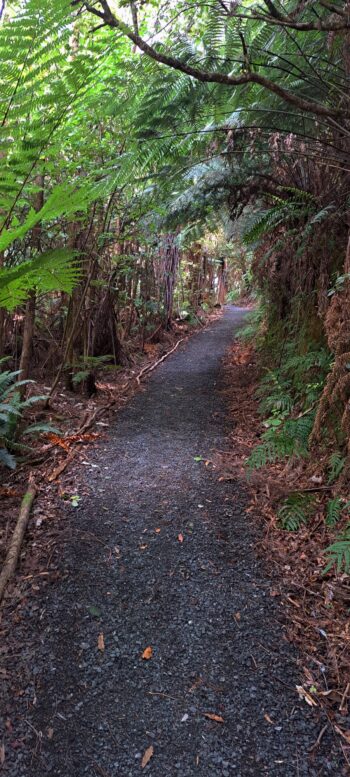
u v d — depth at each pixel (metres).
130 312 7.62
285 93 1.53
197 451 3.86
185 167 2.65
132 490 3.15
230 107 2.08
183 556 2.46
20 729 1.53
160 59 1.39
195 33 2.03
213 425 4.50
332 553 2.41
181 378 6.31
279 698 1.69
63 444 3.71
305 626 2.02
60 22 1.30
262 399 4.84
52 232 4.35
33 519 2.73
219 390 5.73
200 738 1.53
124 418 4.66
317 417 2.86
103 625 1.99
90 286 5.37
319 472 3.06
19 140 1.52
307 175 3.80
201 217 4.83
